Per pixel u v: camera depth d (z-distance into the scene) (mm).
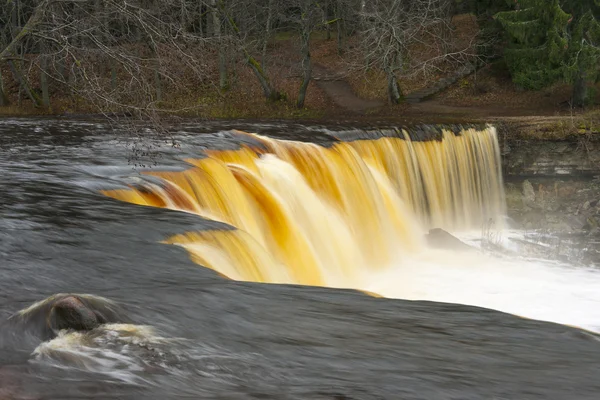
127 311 6527
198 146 17953
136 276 8156
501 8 49188
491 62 51188
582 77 41250
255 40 50281
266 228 16312
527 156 30281
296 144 19719
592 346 6207
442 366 5590
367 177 21312
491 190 29578
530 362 5746
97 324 6078
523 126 30344
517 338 6348
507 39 46969
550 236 25547
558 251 21984
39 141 19734
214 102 43125
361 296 7598
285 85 51500
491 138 30047
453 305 7363
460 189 27641
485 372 5484
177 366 5348
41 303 6152
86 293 7355
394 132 24734
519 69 45125
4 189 12625
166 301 6992
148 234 10016
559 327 6695
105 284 7824
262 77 44375
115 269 8406
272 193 17031
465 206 27734
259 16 55719
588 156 29859
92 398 4789
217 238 10391
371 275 18922
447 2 52438
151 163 15594
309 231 17562
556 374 5492
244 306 6977
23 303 7137
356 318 6789
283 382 5141
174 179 14484
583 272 19703
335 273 17594
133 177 14156
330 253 17875
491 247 22312
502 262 20484
